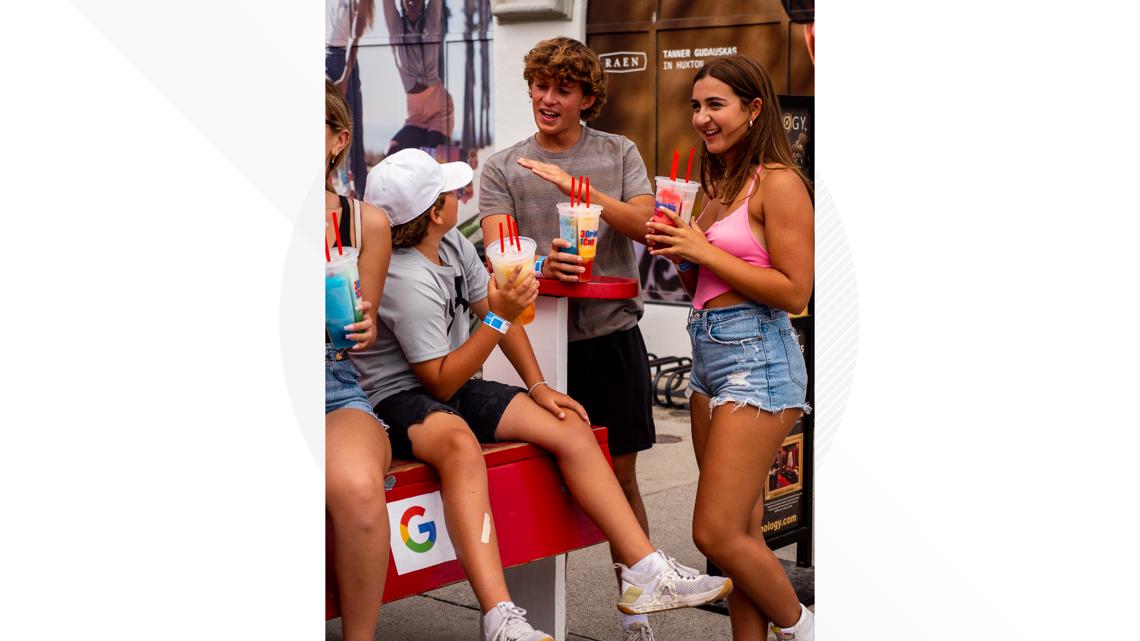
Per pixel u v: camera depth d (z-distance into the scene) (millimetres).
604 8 6867
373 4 7906
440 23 7680
